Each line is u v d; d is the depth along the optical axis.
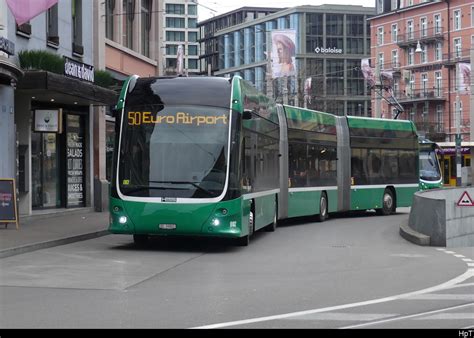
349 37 110.81
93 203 24.61
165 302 8.57
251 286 9.91
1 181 16.70
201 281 10.38
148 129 13.77
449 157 52.06
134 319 7.52
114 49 28.52
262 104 16.77
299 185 21.03
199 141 13.59
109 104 23.67
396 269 11.85
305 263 12.61
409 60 85.06
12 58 18.89
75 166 24.09
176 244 15.53
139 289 9.61
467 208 16.81
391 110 85.81
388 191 26.17
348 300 8.78
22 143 20.50
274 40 42.25
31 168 21.59
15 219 16.81
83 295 9.09
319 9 109.31
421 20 83.06
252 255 13.77
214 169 13.50
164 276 10.88
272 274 11.17
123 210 13.59
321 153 22.69
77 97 21.08
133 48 31.97
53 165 23.06
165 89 13.92
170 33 150.88
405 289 9.70
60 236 15.73
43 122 20.59
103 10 26.22
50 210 22.31
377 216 25.80
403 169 26.83
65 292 9.32
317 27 109.38
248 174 14.75
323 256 13.69
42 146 22.39
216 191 13.41
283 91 58.75
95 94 21.56
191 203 13.36
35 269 11.48
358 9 111.06
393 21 87.12
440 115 80.56
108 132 27.12
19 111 20.52
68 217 21.52
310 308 8.21
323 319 7.56
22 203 20.36
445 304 8.51
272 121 18.23
